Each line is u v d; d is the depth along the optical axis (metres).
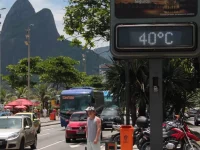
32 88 91.00
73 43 28.23
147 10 9.52
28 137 20.86
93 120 13.27
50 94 78.25
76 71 91.44
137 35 9.53
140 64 23.78
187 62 24.64
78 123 26.25
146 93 23.88
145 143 17.38
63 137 30.70
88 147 13.32
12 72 91.81
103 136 30.28
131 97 23.97
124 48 9.54
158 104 9.94
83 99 37.00
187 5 9.43
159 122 9.92
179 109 24.95
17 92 76.00
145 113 24.80
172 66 23.86
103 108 42.44
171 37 9.45
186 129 16.94
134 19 9.55
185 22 9.42
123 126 14.85
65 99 37.38
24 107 53.62
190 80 24.03
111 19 9.59
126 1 9.57
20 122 20.66
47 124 52.50
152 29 9.48
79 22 27.67
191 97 24.92
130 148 14.71
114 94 24.27
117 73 24.09
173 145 16.53
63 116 37.09
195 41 9.38
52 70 88.12
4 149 19.05
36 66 92.12
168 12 9.48
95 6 27.47
